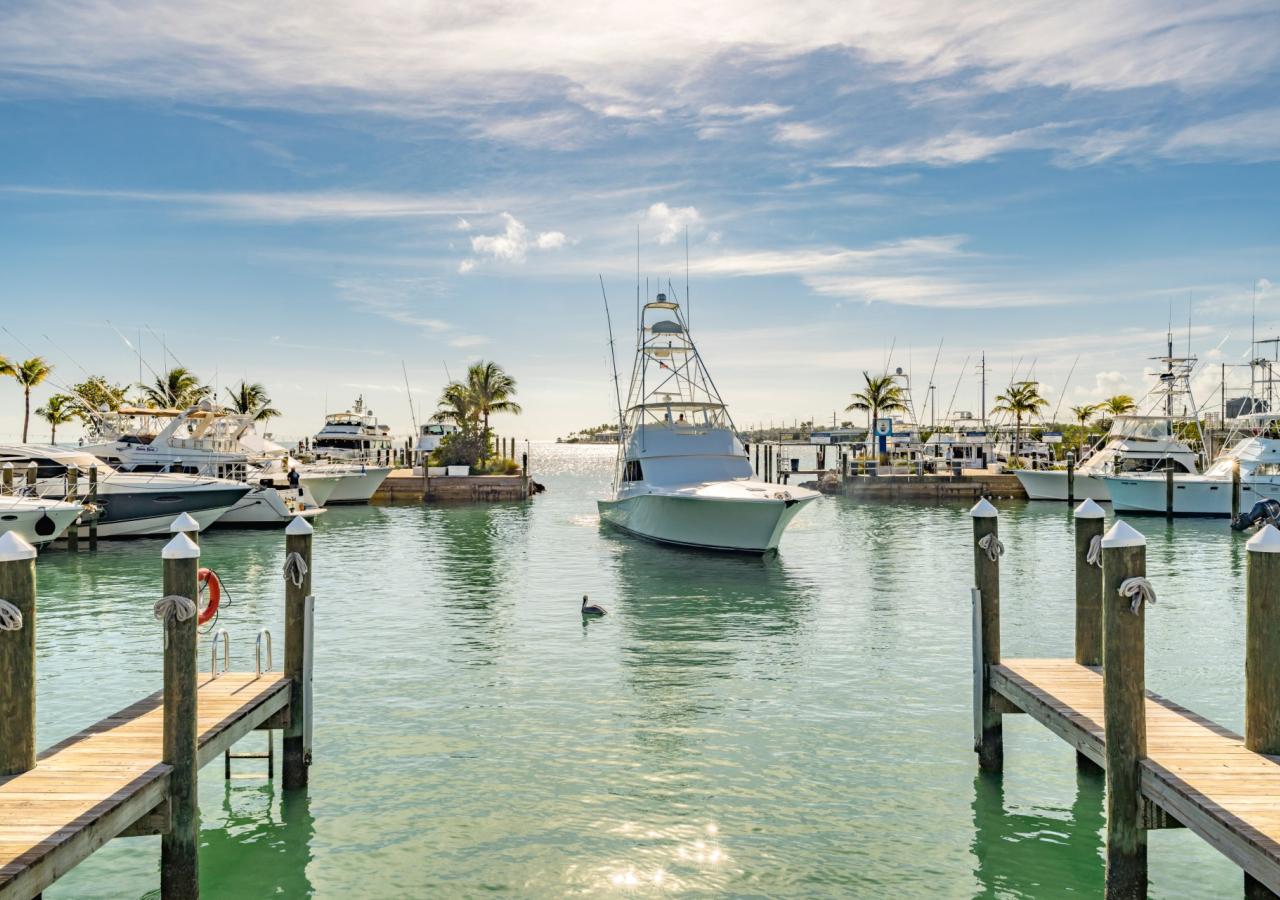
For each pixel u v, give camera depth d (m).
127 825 7.25
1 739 7.71
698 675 15.66
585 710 13.70
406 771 11.29
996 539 11.17
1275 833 6.27
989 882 8.62
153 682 15.31
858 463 66.12
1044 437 75.81
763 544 29.61
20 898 5.93
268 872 8.82
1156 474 48.12
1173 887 8.51
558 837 9.50
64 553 31.48
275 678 10.91
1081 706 9.43
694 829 9.68
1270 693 7.87
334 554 32.12
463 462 68.44
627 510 35.47
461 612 21.30
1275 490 43.62
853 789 10.70
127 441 43.06
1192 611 21.25
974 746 11.71
